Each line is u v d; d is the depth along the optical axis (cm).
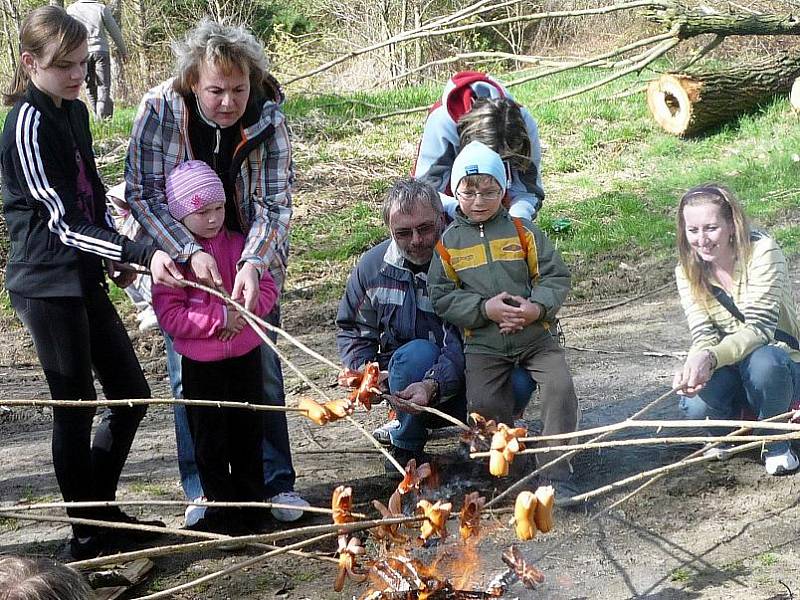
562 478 433
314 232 1009
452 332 455
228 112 395
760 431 458
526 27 2272
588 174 1209
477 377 436
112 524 295
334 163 1228
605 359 654
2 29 2256
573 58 1856
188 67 392
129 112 1480
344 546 302
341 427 556
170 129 403
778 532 403
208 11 2472
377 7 2116
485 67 2138
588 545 400
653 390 581
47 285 376
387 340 469
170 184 397
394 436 467
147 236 412
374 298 464
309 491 466
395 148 1303
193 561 404
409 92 1612
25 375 698
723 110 1294
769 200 1030
